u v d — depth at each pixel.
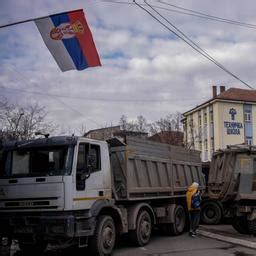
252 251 12.80
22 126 26.88
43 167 11.35
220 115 55.81
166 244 14.39
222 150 18.64
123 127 50.84
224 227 19.38
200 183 19.44
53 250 13.53
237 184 17.34
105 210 12.52
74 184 11.08
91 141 11.88
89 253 12.27
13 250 13.30
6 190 11.59
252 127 57.28
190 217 16.62
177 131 55.22
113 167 13.32
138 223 13.79
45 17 11.41
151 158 14.89
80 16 11.48
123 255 12.23
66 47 11.48
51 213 11.05
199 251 12.83
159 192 15.34
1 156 11.98
